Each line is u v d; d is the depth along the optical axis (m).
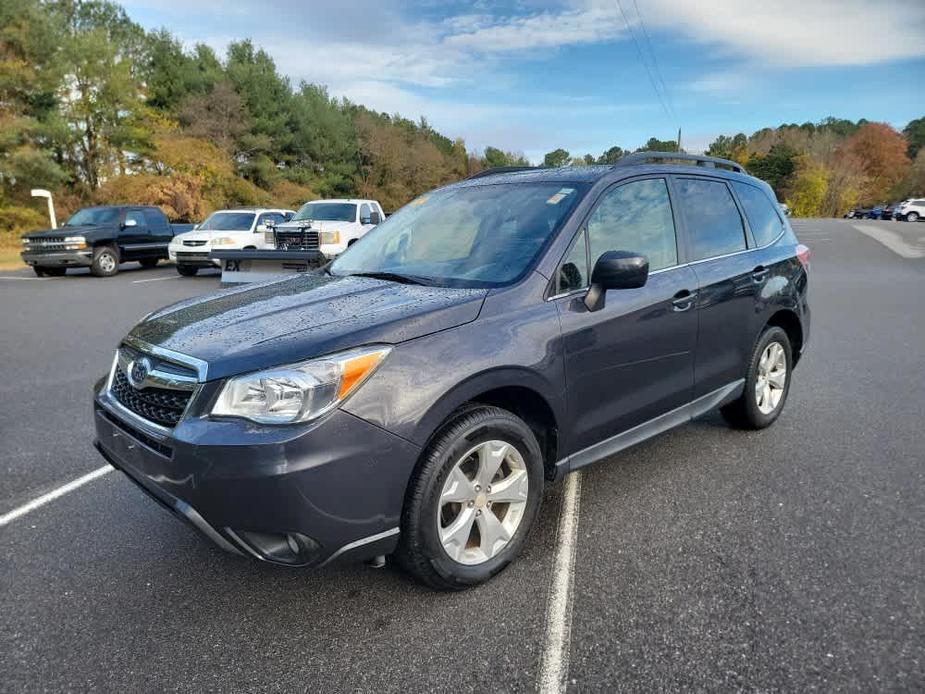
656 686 2.07
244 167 45.34
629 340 3.08
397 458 2.28
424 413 2.32
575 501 3.39
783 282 4.21
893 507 3.24
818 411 4.80
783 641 2.26
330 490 2.17
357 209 14.91
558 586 2.63
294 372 2.18
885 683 2.05
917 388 5.38
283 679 2.15
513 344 2.59
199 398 2.25
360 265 3.55
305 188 50.03
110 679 2.17
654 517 3.20
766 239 4.28
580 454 3.00
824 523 3.09
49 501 3.53
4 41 29.39
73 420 4.91
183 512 2.25
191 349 2.40
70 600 2.62
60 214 33.22
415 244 3.45
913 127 132.38
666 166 3.70
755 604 2.47
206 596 2.64
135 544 3.07
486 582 2.67
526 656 2.23
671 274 3.40
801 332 4.53
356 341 2.29
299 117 52.47
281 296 2.98
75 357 7.11
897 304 10.17
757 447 4.09
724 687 2.06
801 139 103.44
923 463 3.79
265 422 2.15
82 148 36.50
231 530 2.20
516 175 3.70
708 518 3.18
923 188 96.69
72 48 34.06
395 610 2.51
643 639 2.30
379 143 63.50
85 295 12.75
